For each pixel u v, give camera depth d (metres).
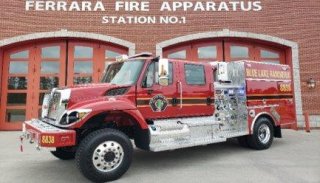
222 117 8.05
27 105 13.80
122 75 7.04
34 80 13.93
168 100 7.02
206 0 14.55
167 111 6.99
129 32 14.23
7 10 13.80
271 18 14.57
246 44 14.87
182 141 7.04
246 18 14.55
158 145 6.62
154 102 6.79
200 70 7.74
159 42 14.24
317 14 14.61
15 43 13.76
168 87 7.04
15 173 6.51
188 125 7.20
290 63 14.54
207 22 14.46
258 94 8.98
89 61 14.19
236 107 8.42
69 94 6.02
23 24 13.85
